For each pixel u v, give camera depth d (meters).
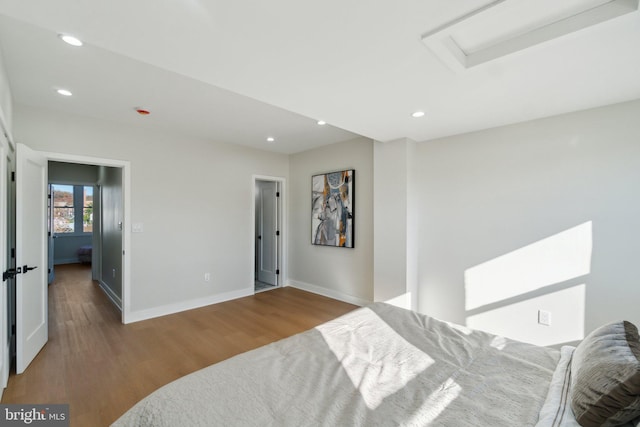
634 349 1.12
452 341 1.68
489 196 3.02
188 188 4.04
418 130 3.11
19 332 2.38
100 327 3.38
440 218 3.38
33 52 1.98
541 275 2.72
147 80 2.40
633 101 2.30
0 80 1.89
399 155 3.44
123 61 2.10
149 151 3.69
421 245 3.54
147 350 2.82
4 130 2.06
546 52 1.62
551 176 2.66
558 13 1.43
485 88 2.10
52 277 5.60
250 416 1.05
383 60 1.72
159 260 3.77
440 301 3.38
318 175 4.71
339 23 1.39
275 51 1.63
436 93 2.18
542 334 2.71
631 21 1.34
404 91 2.15
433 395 1.18
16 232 2.36
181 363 2.59
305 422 1.02
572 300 2.56
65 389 2.19
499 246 2.96
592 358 1.15
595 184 2.46
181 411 1.08
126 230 3.52
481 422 1.02
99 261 5.50
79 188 7.91
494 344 1.65
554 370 1.37
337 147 4.47
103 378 2.34
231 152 4.50
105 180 4.91
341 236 4.36
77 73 2.27
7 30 1.73
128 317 3.52
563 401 1.11
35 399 2.07
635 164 2.29
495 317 2.99
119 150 3.46
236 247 4.57
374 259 3.69
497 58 1.68
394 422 1.02
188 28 1.42
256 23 1.38
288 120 3.40
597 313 2.45
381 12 1.31
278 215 5.31
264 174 4.95
